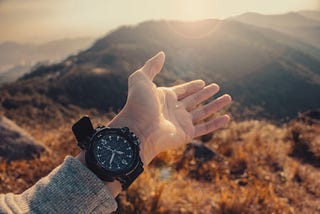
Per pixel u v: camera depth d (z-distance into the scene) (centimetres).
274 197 562
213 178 641
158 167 627
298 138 991
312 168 847
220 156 734
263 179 679
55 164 568
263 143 913
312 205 618
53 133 830
